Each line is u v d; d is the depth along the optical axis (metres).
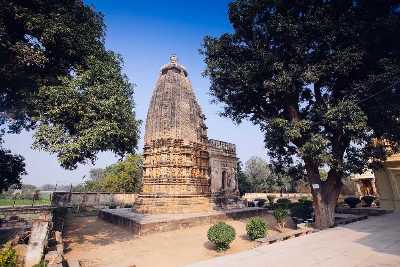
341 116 14.13
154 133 26.83
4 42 10.22
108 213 24.80
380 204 26.83
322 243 11.91
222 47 18.81
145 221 18.80
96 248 14.79
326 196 18.27
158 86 28.77
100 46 14.22
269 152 20.66
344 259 9.26
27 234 13.84
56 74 13.13
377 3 14.90
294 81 16.39
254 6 17.06
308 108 19.11
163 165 24.98
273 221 24.33
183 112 27.09
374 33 14.55
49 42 11.62
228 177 36.16
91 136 11.79
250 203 39.94
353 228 15.45
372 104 14.88
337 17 16.31
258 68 16.59
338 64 14.93
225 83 19.45
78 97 11.92
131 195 40.28
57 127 11.82
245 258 9.94
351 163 15.84
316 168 18.56
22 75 11.43
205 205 26.34
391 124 15.45
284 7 17.02
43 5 11.76
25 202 41.28
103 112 12.31
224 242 13.89
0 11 10.09
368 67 16.08
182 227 20.19
